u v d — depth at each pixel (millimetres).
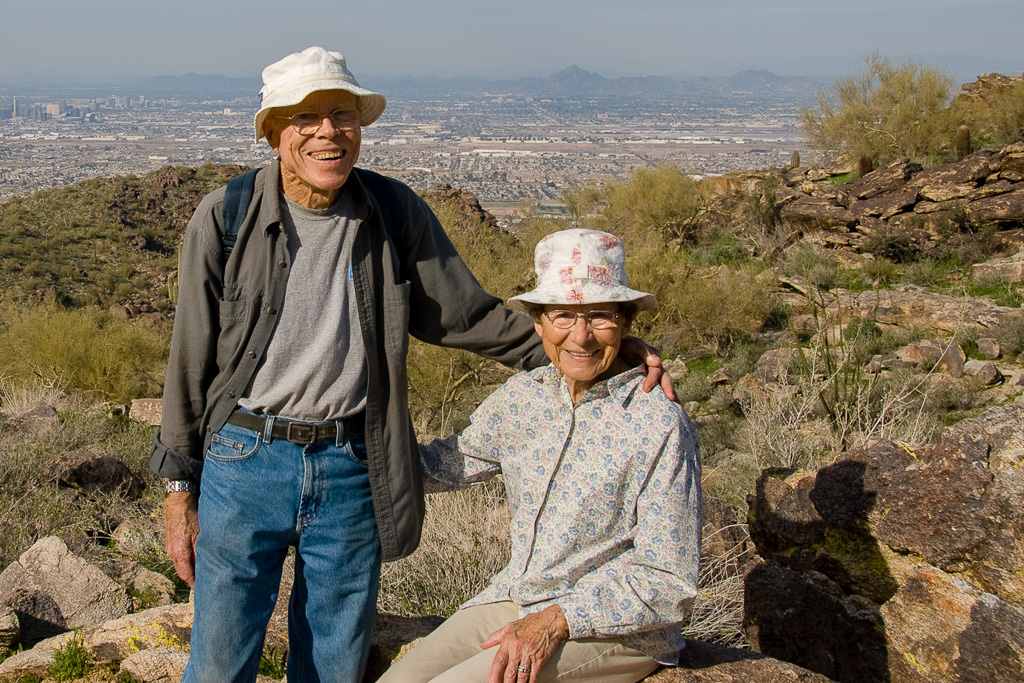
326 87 2197
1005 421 2766
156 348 15531
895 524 2752
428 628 3002
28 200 51719
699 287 14836
